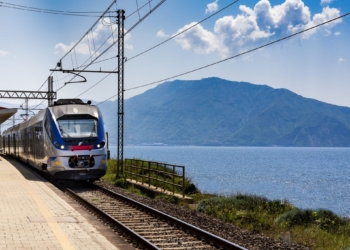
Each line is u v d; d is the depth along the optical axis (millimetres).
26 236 9664
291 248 11578
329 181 88125
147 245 10055
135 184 26203
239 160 189125
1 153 64062
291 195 61375
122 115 29984
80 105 24484
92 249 8812
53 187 20469
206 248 10648
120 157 30859
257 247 11438
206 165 137625
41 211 13109
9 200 15359
